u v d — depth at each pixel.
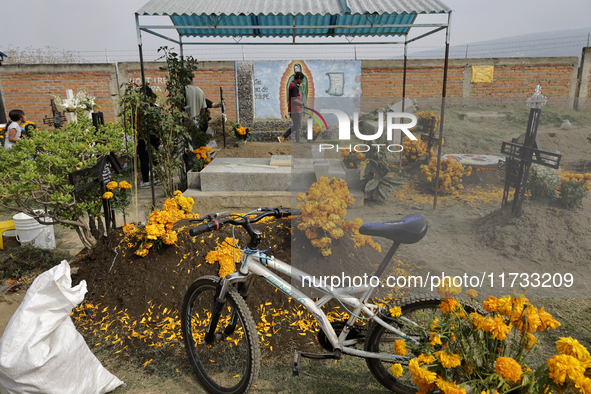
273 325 2.80
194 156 6.97
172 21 7.35
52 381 2.00
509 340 2.61
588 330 2.76
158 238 3.25
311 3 5.67
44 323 2.04
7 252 4.35
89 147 3.80
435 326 1.83
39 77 11.46
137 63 11.48
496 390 1.63
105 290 3.23
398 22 7.59
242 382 2.16
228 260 3.02
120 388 2.39
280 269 2.07
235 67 11.45
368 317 2.09
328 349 2.29
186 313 2.50
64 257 4.30
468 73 11.66
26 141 3.63
